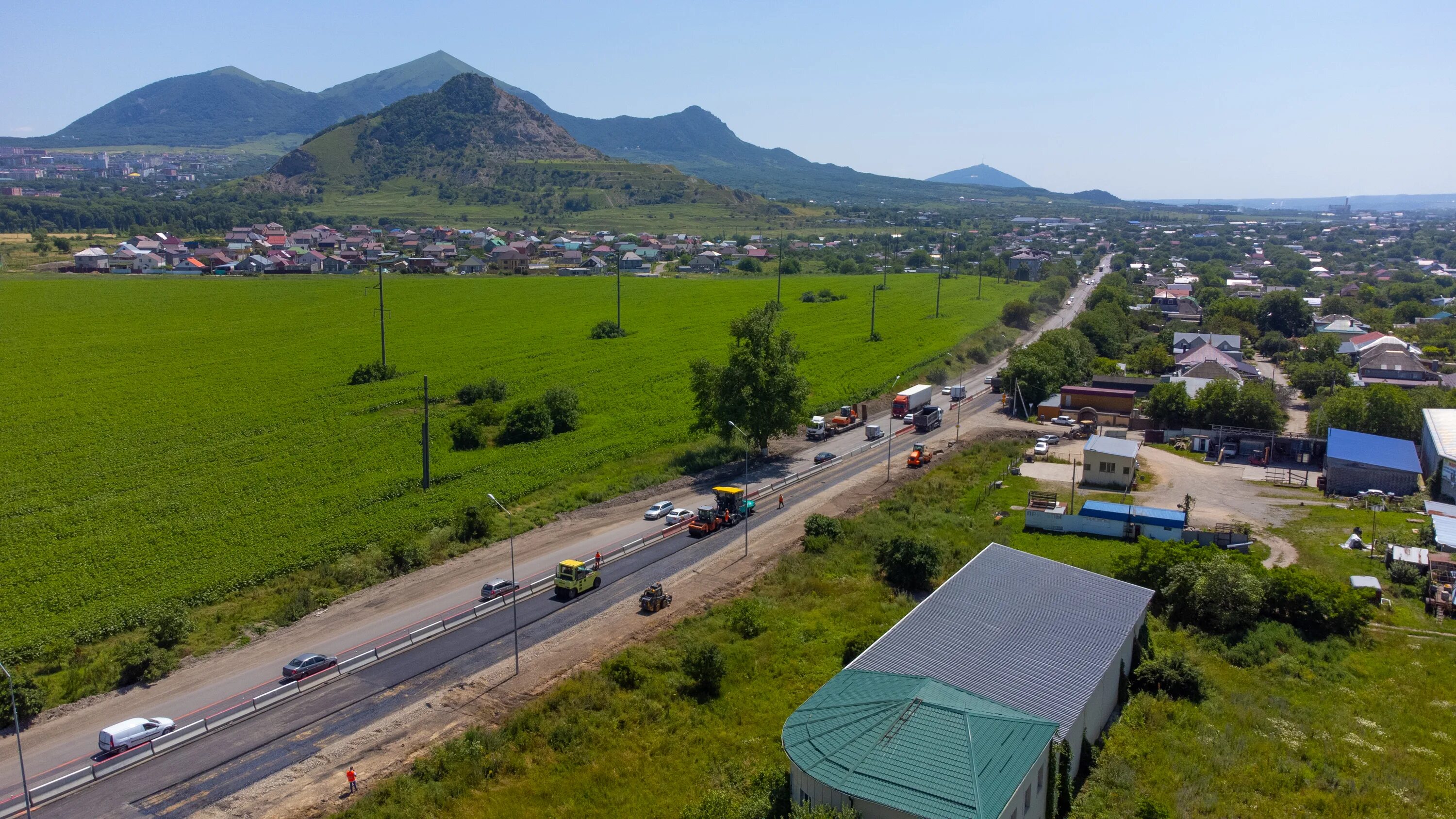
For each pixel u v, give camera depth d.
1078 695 42.16
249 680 51.97
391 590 64.62
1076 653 46.16
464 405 119.25
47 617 59.84
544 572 66.94
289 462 93.81
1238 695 48.94
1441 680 50.94
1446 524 70.25
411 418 111.50
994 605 51.28
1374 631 57.19
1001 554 58.50
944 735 36.06
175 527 75.75
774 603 61.16
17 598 62.34
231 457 95.56
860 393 125.69
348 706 48.94
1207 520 77.56
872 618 58.62
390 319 184.88
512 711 48.19
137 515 78.69
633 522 77.75
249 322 178.50
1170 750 43.59
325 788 41.72
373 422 109.62
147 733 45.03
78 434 102.88
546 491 86.06
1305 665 52.91
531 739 45.41
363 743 45.44
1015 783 33.47
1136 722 46.22
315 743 45.41
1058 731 37.88
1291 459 99.06
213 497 83.00
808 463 95.81
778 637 56.28
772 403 92.31
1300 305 181.25
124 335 160.88
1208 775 41.44
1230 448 101.00
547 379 132.62
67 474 89.50
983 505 81.69
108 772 42.69
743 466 94.12
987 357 158.88
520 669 52.81
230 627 58.72
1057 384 124.25
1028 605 51.47
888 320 190.25
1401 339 170.12
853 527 74.75
